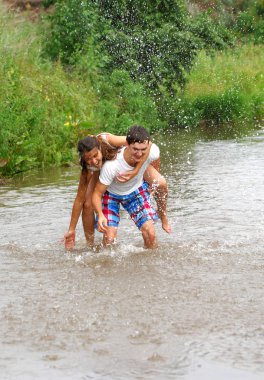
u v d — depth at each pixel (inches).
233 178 417.1
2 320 189.5
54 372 156.3
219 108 813.9
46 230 296.8
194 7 1269.7
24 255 257.3
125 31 765.3
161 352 164.7
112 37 735.7
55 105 568.7
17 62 582.2
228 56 1042.1
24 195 386.0
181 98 797.2
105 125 611.2
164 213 265.6
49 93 578.6
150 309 193.8
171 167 479.2
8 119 470.9
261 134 683.4
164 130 744.3
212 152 552.7
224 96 824.9
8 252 262.5
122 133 628.4
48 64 629.9
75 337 175.3
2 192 400.2
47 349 168.7
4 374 155.9
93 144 241.8
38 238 283.1
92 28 714.2
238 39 1293.1
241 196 358.3
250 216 310.5
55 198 372.2
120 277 225.0
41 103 531.5
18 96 524.4
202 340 171.0
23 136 480.7
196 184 402.0
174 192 378.9
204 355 162.2
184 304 197.2
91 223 262.4
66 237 259.9
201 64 893.2
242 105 827.4
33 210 340.8
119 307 196.2
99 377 152.9
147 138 240.8
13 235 288.8
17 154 470.6
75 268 237.3
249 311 190.1
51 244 272.7
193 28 891.4
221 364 157.6
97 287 215.3
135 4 773.9
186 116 770.2
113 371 155.6
